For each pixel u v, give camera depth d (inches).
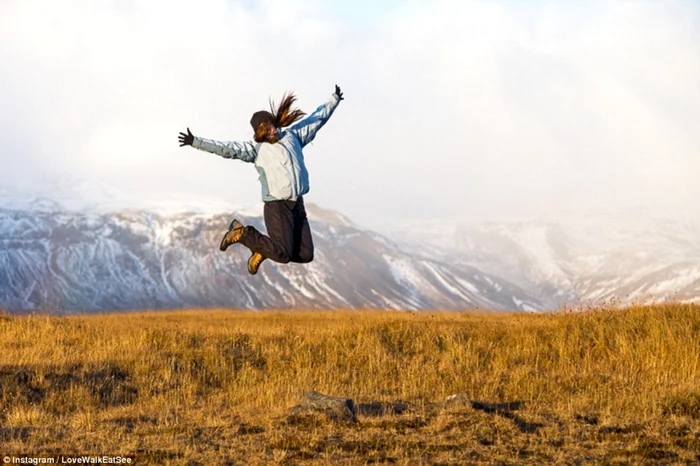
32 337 874.1
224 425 520.4
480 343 864.9
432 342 880.3
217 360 765.3
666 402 566.9
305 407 545.0
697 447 474.6
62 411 596.1
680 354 748.0
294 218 441.7
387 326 949.2
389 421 522.3
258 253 436.8
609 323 907.4
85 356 751.1
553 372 716.0
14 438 488.1
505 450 465.4
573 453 461.4
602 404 582.2
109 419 542.3
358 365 780.0
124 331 947.3
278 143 440.8
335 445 472.4
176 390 666.2
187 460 441.4
